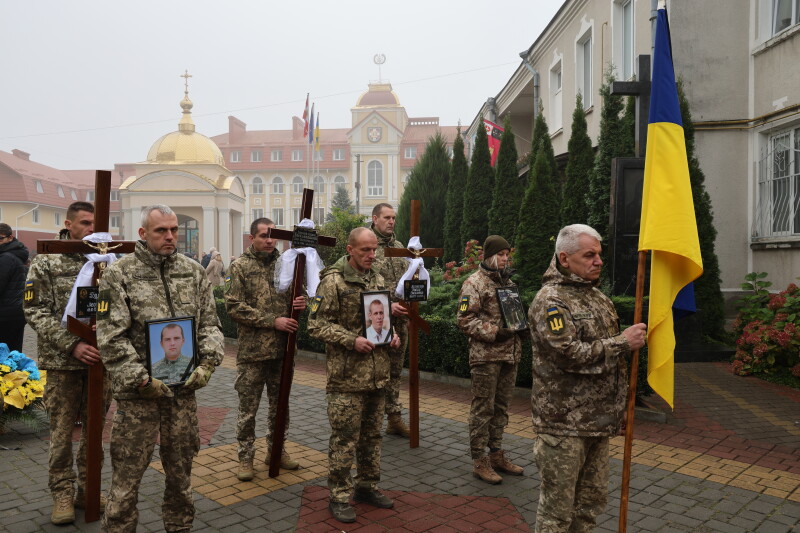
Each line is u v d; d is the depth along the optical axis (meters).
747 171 10.17
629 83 8.74
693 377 7.86
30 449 5.33
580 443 2.87
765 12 9.85
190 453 3.39
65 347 3.78
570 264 2.95
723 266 10.19
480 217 14.16
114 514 3.15
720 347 8.91
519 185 13.14
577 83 14.72
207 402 7.07
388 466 4.95
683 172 3.11
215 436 5.74
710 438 5.55
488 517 4.00
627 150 10.12
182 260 3.50
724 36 10.10
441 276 10.55
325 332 3.93
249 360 4.69
